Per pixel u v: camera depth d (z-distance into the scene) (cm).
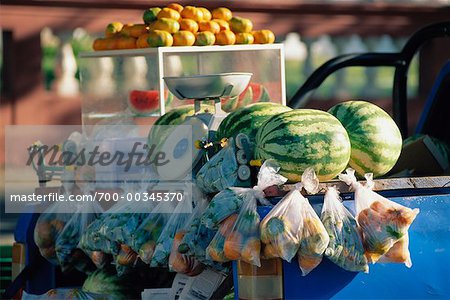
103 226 502
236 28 682
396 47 1605
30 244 579
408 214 397
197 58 660
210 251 401
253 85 649
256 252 385
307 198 404
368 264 402
